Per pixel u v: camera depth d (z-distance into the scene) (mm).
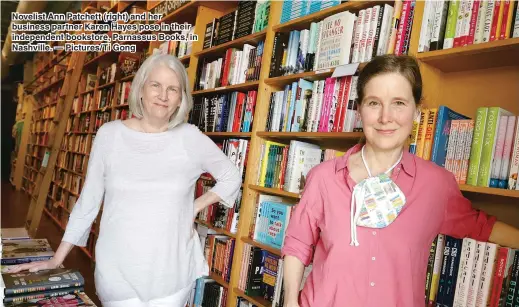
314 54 2127
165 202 1604
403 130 1018
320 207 1118
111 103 5086
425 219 1011
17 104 13492
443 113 1461
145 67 1634
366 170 1099
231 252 2500
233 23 2861
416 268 996
